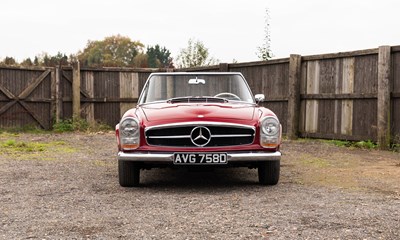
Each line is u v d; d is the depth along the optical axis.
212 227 3.63
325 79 11.08
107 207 4.39
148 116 5.31
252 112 5.47
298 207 4.34
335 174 6.50
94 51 64.12
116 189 5.38
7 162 7.62
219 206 4.40
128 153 5.23
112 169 6.98
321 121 11.20
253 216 3.98
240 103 6.03
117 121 15.35
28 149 9.30
